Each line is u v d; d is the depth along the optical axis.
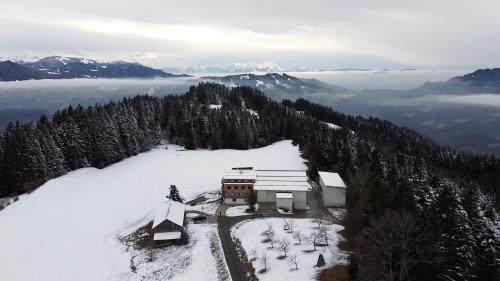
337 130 127.56
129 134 126.94
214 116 146.62
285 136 156.88
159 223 67.75
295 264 51.69
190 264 58.94
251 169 99.88
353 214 63.66
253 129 142.38
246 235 66.50
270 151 129.00
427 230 45.47
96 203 86.38
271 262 54.69
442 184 79.19
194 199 86.81
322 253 55.50
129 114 133.75
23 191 94.94
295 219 73.06
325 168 103.94
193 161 118.06
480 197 76.38
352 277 47.44
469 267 45.94
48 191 90.69
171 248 64.94
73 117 124.12
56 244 68.00
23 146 97.88
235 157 121.44
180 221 69.38
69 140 112.62
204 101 192.12
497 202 83.44
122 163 118.12
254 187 82.94
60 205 83.88
